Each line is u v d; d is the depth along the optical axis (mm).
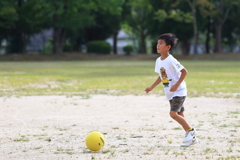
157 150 16609
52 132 21172
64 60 164250
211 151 16297
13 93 41375
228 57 164000
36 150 16828
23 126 23062
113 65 117250
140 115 26984
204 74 72438
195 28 159125
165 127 22391
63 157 15414
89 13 167500
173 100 17641
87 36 190250
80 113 28062
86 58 167750
